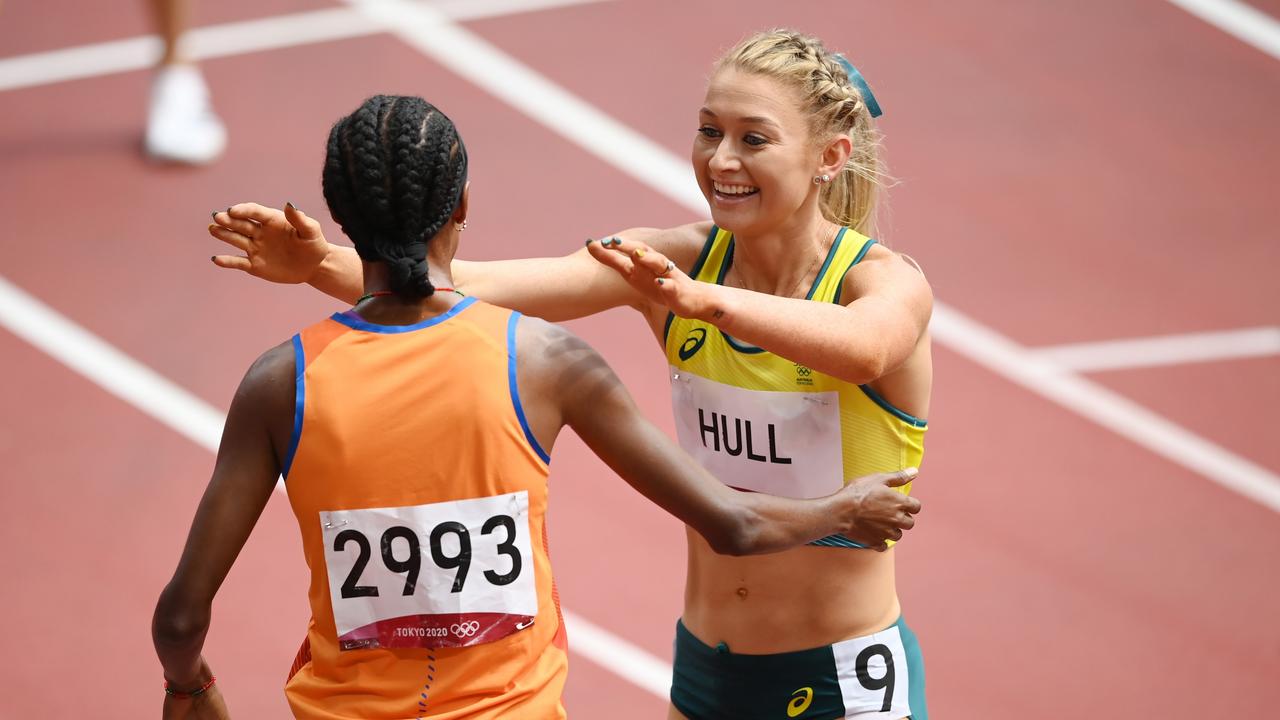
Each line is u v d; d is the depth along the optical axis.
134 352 28.00
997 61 39.78
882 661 12.08
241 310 29.44
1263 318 30.94
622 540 24.16
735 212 11.12
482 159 34.69
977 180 35.12
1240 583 24.00
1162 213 34.31
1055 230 33.50
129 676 21.00
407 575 9.14
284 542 23.86
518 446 9.16
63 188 32.81
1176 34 41.69
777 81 10.84
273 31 39.19
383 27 39.59
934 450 26.77
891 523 10.32
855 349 9.97
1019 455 26.73
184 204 32.53
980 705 21.16
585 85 37.62
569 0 41.16
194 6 40.28
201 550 9.33
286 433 9.19
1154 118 37.94
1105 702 21.36
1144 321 30.73
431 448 9.05
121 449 25.56
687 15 40.84
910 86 38.47
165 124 33.47
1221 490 26.19
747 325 9.60
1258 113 38.41
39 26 39.25
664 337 12.09
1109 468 26.55
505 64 38.28
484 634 9.21
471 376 9.09
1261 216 34.34
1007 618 23.02
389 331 9.21
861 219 12.34
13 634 21.53
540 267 12.10
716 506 9.59
